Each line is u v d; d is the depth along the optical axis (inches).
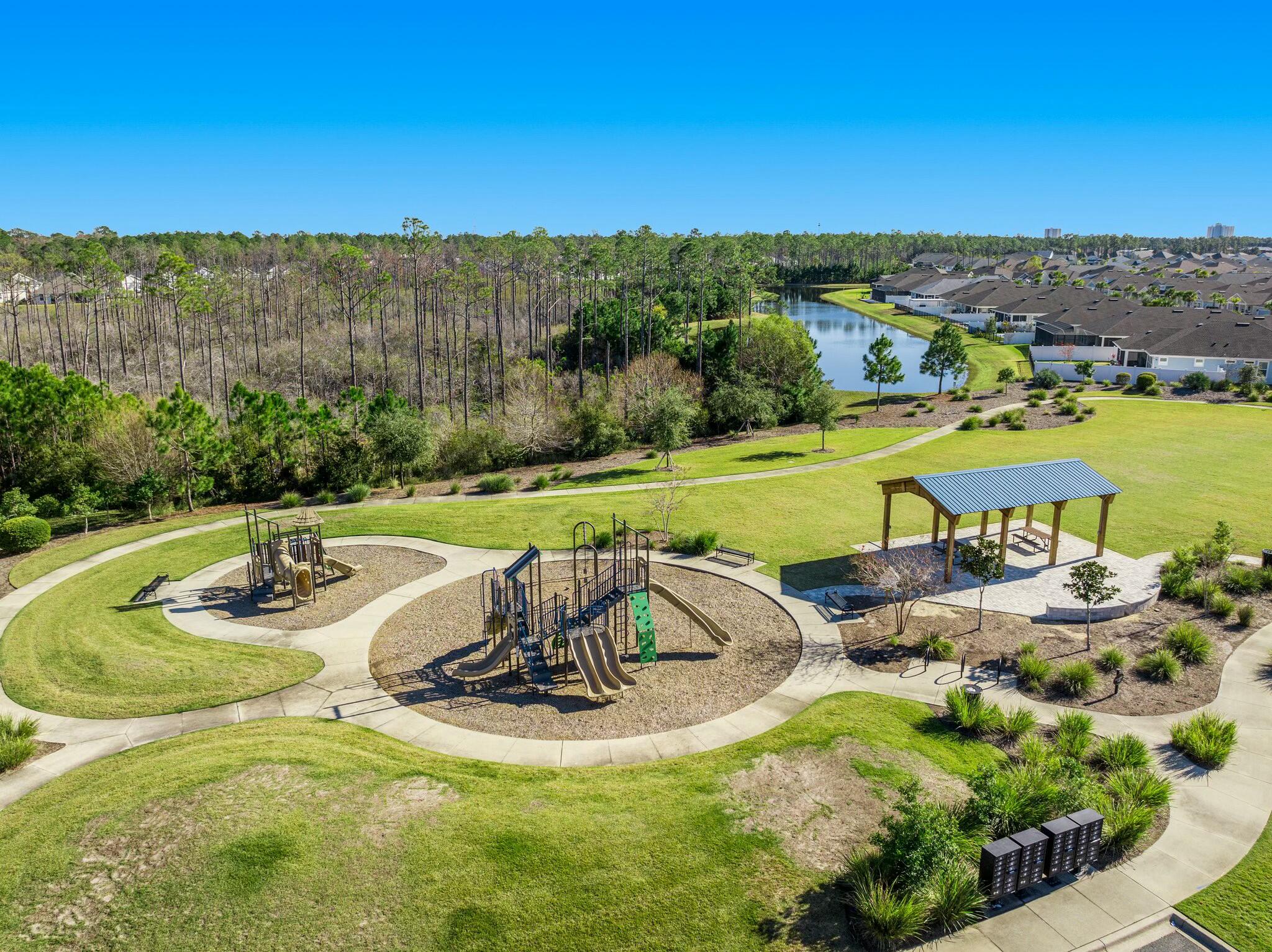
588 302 3673.7
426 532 1261.1
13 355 2731.3
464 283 3088.1
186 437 1460.4
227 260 5049.2
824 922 467.2
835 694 749.9
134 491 1395.2
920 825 491.5
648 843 533.3
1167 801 583.2
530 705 737.6
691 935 458.3
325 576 1050.7
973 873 501.4
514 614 825.5
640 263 3846.0
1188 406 2233.0
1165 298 4621.1
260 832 537.6
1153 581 1010.7
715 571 1076.5
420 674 797.9
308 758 634.2
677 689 768.9
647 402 1989.4
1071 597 978.1
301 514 1069.8
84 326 3029.0
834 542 1186.0
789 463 1712.6
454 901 481.7
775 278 6102.4
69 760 647.8
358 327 3181.6
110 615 954.1
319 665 816.3
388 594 1010.1
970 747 661.3
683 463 1770.4
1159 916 478.9
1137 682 777.6
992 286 4852.4
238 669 805.9
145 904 477.4
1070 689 751.7
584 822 555.2
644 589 836.0
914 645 854.5
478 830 545.3
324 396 2593.5
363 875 501.7
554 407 2116.1
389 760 639.1
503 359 2795.3
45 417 1529.3
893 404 2546.8
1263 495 1375.5
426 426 1690.5
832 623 911.7
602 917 470.6
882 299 6417.3
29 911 473.4
